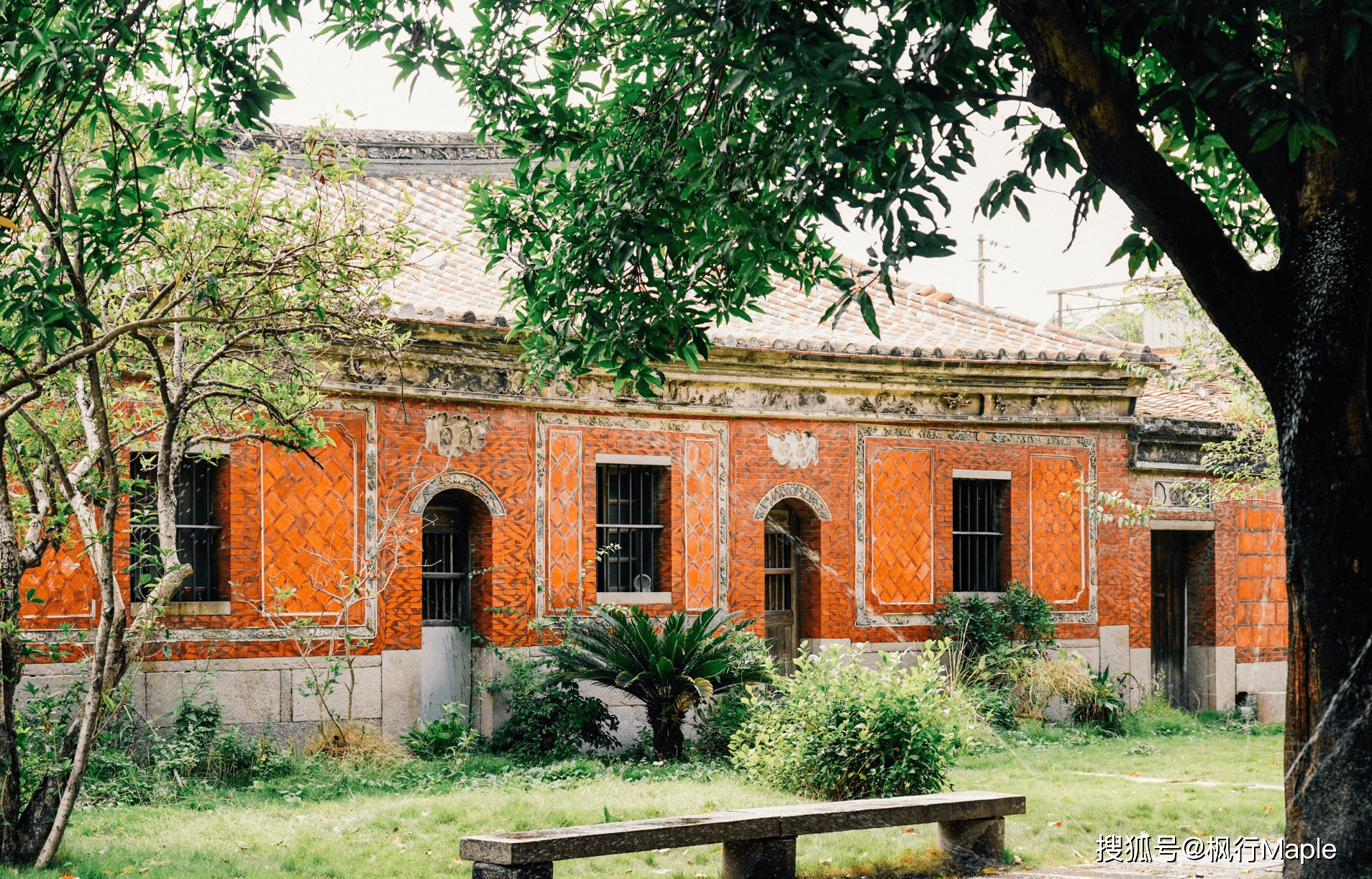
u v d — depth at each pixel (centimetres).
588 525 1664
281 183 1469
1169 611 2191
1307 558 676
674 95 893
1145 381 2045
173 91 805
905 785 1091
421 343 1525
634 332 880
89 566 1284
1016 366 1934
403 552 1522
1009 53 791
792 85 632
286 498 1435
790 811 845
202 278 877
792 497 1814
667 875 853
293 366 1068
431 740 1447
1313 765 668
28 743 1084
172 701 1339
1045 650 1930
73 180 888
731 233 798
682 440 1739
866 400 1873
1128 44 680
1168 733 1867
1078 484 1927
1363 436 667
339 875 841
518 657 1574
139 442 1088
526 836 738
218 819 1034
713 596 1747
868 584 1856
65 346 894
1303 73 673
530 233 943
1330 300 668
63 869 832
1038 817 1081
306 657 1420
